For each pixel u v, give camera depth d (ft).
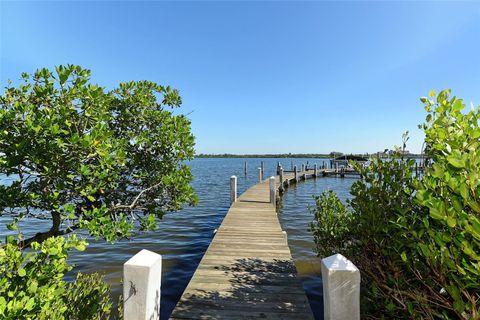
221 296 12.39
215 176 124.57
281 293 12.69
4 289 6.98
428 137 8.30
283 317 10.80
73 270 22.58
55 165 9.69
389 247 8.72
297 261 24.59
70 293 11.89
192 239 31.50
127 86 13.92
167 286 20.80
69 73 10.45
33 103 10.44
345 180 96.02
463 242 5.16
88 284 13.51
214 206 52.08
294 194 64.59
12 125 9.41
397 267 8.36
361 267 10.22
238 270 15.31
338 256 8.05
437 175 6.02
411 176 9.04
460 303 5.57
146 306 7.90
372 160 10.93
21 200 9.95
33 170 10.12
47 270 7.77
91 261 24.52
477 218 5.32
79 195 10.77
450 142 7.08
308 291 19.49
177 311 11.16
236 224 25.93
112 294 18.75
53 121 9.57
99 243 28.94
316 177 103.86
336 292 7.38
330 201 18.89
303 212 45.68
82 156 10.11
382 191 10.03
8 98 10.29
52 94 10.46
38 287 7.63
